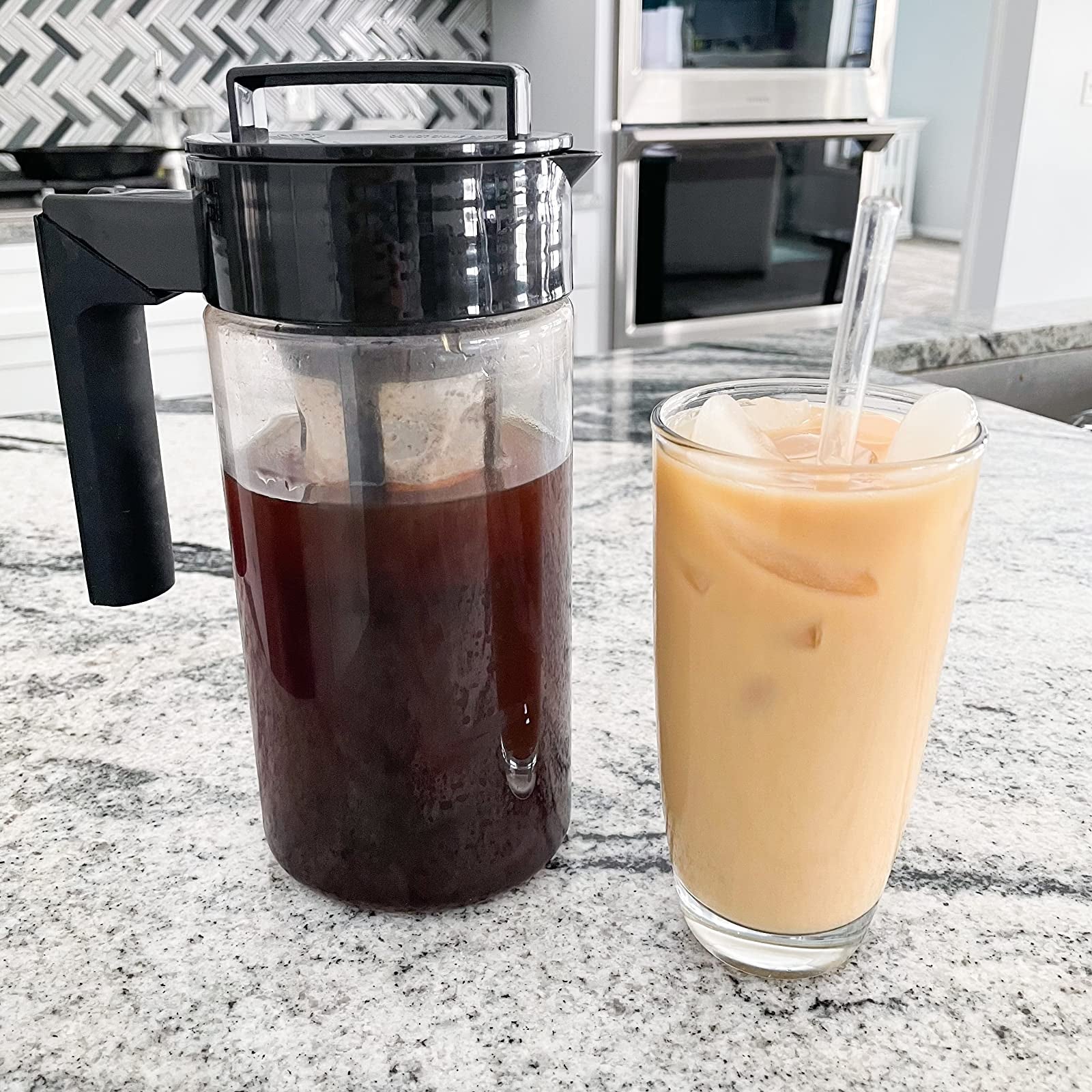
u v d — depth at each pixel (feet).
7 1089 1.10
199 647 2.06
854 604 1.08
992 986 1.24
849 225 8.38
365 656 1.24
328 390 1.14
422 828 1.31
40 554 2.42
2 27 7.48
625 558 2.38
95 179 6.95
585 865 1.47
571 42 7.48
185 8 7.87
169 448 3.06
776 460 1.08
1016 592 2.20
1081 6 10.19
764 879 1.22
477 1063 1.14
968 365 4.08
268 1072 1.13
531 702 1.33
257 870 1.46
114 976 1.26
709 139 7.52
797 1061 1.13
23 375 6.20
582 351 7.86
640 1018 1.20
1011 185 10.63
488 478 1.22
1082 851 1.47
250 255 1.11
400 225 1.07
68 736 1.76
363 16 8.37
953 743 1.72
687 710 1.21
